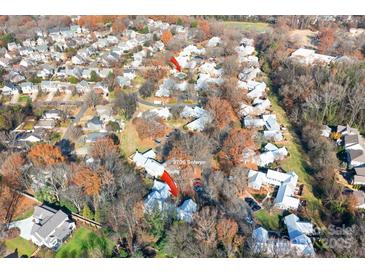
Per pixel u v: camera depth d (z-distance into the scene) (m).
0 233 71.62
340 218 73.69
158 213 70.69
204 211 68.81
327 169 83.62
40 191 79.12
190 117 110.44
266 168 89.88
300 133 103.81
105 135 101.88
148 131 100.19
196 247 64.75
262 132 103.69
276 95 126.25
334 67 125.62
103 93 128.38
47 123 107.06
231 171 83.12
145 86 127.19
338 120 105.75
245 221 73.00
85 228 73.12
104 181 78.25
